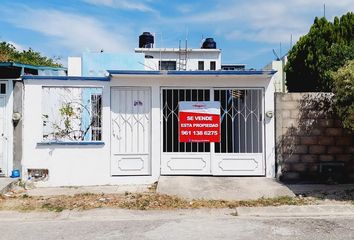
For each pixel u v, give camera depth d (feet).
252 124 34.35
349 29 49.47
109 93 33.73
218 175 33.71
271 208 25.13
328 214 23.95
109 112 33.68
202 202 26.84
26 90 33.40
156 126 33.81
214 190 29.55
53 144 33.32
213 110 33.96
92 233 20.29
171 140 34.09
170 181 31.83
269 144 33.65
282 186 30.63
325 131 33.35
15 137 33.19
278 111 33.58
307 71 50.49
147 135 34.06
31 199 28.02
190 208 25.61
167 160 33.81
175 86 33.94
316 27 51.29
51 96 33.68
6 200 27.55
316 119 33.45
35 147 33.30
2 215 24.29
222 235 19.53
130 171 33.76
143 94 34.14
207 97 34.14
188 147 34.04
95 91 34.01
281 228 20.70
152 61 78.74
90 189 31.89
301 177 33.30
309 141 33.40
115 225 21.85
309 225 21.26
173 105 34.19
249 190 29.55
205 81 33.91
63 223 22.49
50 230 20.99
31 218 23.79
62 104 33.71
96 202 26.96
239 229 20.59
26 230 21.06
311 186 31.35
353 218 22.81
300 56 52.39
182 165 33.83
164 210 25.17
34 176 33.27
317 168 33.24
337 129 33.35
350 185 31.68
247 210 24.81
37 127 33.35
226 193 28.89
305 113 33.50
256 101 34.37
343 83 27.78
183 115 33.96
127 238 19.30
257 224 21.58
